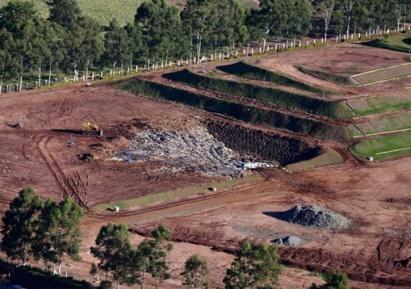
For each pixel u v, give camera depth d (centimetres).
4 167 12000
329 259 9806
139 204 11088
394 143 13700
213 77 15700
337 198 11675
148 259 7944
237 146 13525
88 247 9688
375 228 10744
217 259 9612
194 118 14450
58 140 13162
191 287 8406
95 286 8338
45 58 15725
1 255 9188
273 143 13500
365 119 14162
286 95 14862
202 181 11912
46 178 11744
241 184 11956
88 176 11894
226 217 10856
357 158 13150
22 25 15500
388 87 15500
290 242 10138
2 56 15200
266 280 7606
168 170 12288
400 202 11625
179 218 10762
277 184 12031
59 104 14788
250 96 15062
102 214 10731
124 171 12162
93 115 14375
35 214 8475
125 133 13625
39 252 8475
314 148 13262
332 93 14950
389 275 9481
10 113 14212
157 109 14825
